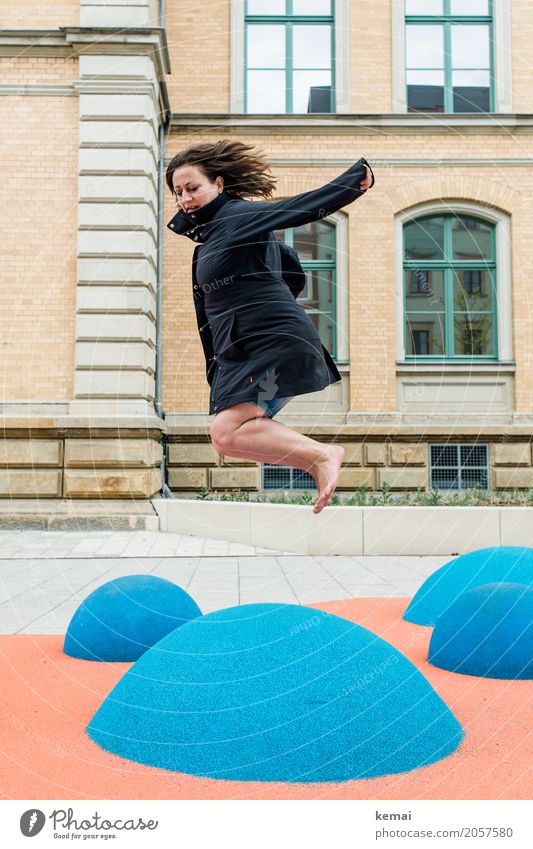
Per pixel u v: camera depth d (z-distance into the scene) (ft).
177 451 39.24
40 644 14.32
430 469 40.14
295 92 42.14
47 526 32.50
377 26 42.09
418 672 9.16
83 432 33.40
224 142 9.49
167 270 39.42
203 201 9.37
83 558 26.81
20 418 33.35
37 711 10.14
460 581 15.78
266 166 9.66
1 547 28.71
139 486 33.30
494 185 41.32
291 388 8.80
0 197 34.47
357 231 41.04
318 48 42.32
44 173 34.65
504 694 11.03
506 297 41.68
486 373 41.16
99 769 8.17
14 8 35.24
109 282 33.91
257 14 42.22
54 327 34.22
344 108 41.55
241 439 8.77
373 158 41.06
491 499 34.88
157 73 36.04
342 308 41.01
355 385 40.32
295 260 10.00
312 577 23.35
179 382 39.34
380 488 39.70
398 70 41.88
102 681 11.62
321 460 8.54
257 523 30.09
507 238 41.75
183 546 29.40
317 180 40.81
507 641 12.10
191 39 41.45
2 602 19.15
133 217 34.24
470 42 42.93
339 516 28.91
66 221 34.47
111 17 34.83
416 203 41.32
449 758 8.51
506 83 42.34
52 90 34.81
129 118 34.37
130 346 33.86
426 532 28.99
